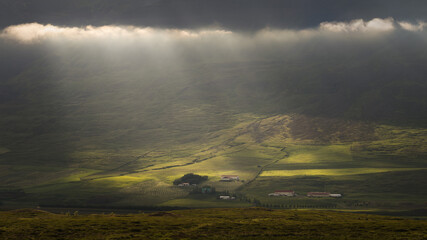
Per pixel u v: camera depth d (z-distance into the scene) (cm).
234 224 12506
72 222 11975
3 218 12756
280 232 11350
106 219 12862
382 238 10500
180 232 11112
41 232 10581
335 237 10706
